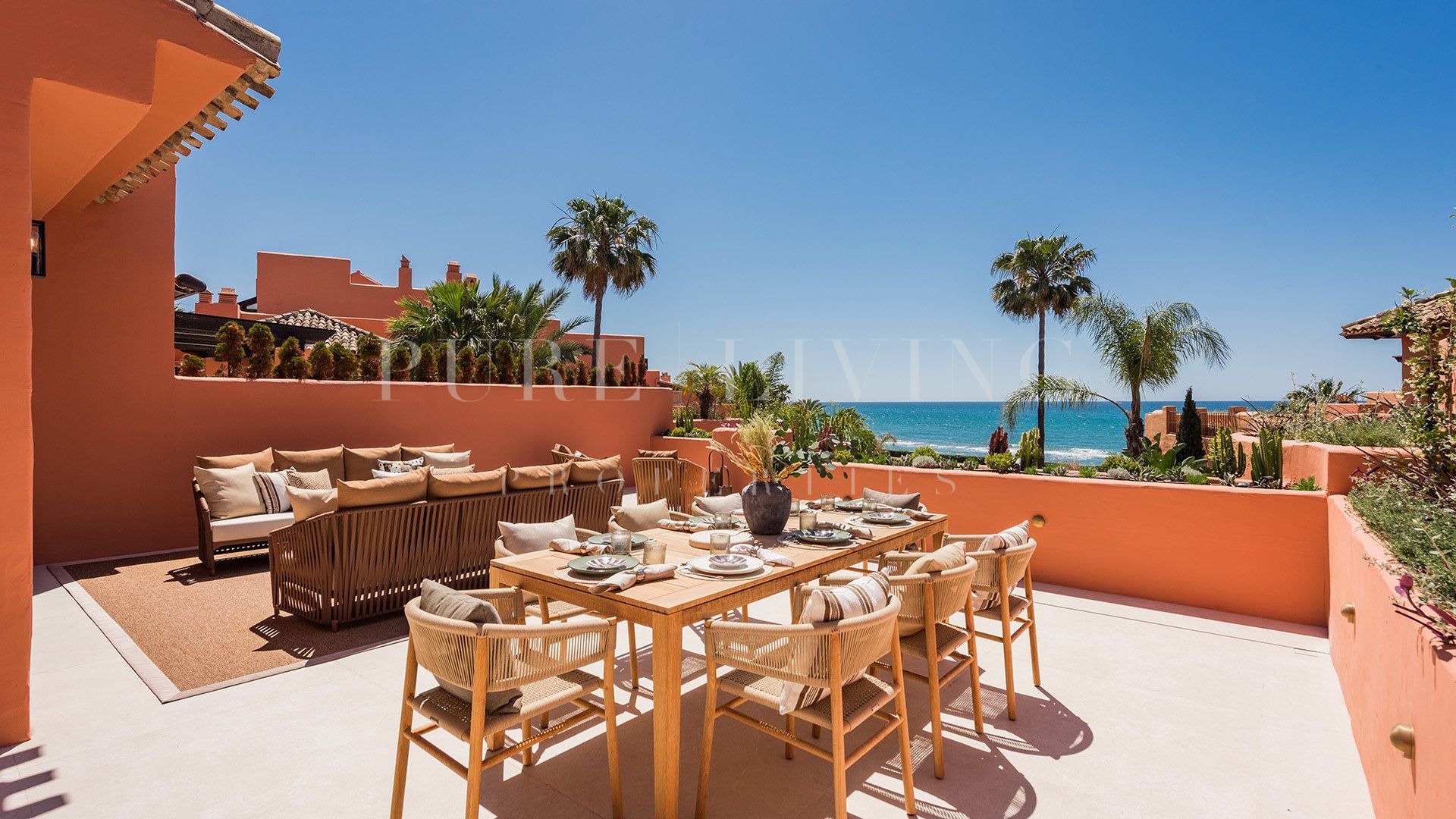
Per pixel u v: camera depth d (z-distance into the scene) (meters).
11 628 2.59
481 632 1.85
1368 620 2.50
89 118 3.22
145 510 6.11
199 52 3.16
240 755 2.54
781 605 4.68
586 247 18.12
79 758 2.50
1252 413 8.09
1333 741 2.74
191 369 6.89
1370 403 4.95
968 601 2.84
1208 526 4.55
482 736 1.88
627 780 2.42
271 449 6.61
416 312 13.95
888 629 2.16
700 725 2.90
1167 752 2.66
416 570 4.48
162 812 2.16
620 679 3.38
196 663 3.48
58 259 5.67
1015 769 2.53
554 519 5.27
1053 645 3.89
